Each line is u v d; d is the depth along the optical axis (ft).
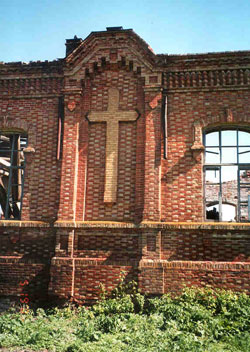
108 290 34.94
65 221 36.63
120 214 36.70
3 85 41.60
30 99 41.04
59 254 36.17
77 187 37.76
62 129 39.70
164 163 37.14
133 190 36.99
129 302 32.73
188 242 35.19
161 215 36.06
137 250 35.65
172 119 37.96
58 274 35.60
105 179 37.40
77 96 39.40
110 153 37.91
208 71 38.01
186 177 36.58
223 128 37.86
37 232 37.78
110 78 39.63
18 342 25.11
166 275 34.37
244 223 34.81
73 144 38.37
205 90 37.86
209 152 37.50
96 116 38.93
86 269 35.60
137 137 37.91
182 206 36.06
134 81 39.17
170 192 36.47
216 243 34.91
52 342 25.03
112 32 39.55
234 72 37.60
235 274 33.63
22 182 39.40
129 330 27.48
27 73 41.27
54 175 38.81
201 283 33.83
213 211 49.57
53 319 31.19
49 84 40.83
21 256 37.50
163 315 29.89
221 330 27.17
